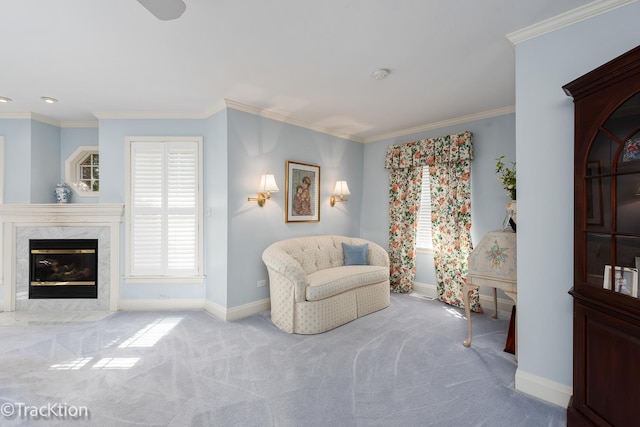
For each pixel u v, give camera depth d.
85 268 3.80
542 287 1.96
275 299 3.29
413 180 4.45
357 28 2.02
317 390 2.07
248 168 3.59
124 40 2.17
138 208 3.74
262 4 1.77
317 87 3.00
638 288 1.44
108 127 3.77
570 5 1.76
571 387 1.85
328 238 4.29
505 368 2.36
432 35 2.11
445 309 3.80
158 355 2.56
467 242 3.80
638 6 1.63
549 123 1.92
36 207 3.63
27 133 3.81
